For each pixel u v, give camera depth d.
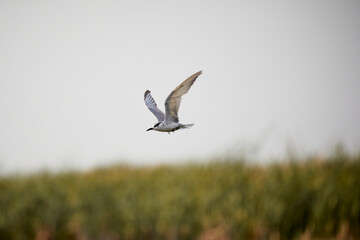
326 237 13.30
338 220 13.50
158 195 13.84
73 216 13.62
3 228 13.76
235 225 12.83
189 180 14.77
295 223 13.30
